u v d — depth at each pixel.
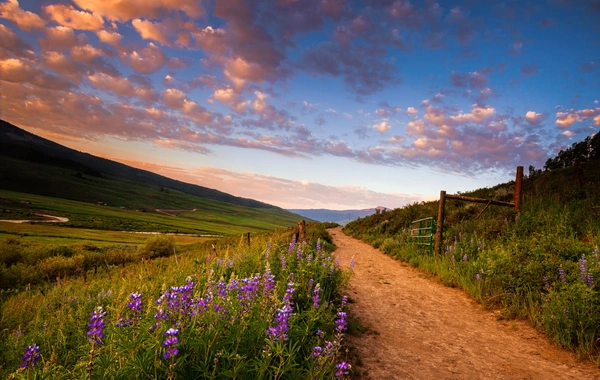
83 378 3.26
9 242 55.59
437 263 13.31
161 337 3.39
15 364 6.12
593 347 6.09
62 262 36.16
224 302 4.49
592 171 21.59
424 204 27.92
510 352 6.26
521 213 15.16
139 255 42.66
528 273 8.77
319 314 5.62
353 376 5.01
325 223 49.94
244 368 3.67
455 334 7.17
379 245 21.59
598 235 11.01
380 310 8.55
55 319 7.78
